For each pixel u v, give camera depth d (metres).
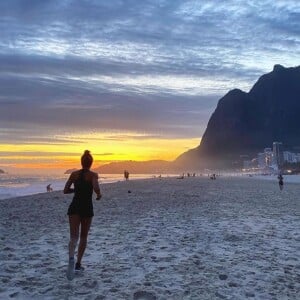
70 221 7.45
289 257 9.03
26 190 53.25
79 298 5.98
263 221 15.66
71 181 7.68
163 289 6.46
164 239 11.30
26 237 11.65
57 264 8.21
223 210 20.06
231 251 9.69
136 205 23.08
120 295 6.13
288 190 47.12
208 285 6.75
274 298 6.12
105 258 8.82
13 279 6.99
